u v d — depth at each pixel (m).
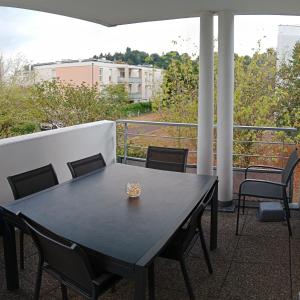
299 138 6.10
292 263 2.84
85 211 2.21
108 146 4.94
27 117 7.18
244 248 3.10
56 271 1.99
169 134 6.40
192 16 4.04
